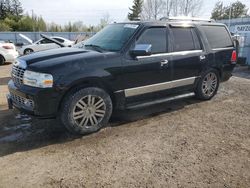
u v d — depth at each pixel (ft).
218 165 11.69
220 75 21.42
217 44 20.68
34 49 55.57
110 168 11.33
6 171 11.09
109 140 13.91
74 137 14.21
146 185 10.25
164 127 15.67
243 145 13.58
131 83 15.64
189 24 19.02
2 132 14.75
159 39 16.92
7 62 44.39
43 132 14.79
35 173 10.97
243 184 10.43
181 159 12.10
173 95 18.56
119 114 17.60
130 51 15.39
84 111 14.17
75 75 13.37
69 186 10.17
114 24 18.22
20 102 14.06
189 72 18.67
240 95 22.86
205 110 18.79
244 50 39.01
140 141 13.82
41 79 12.90
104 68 14.33
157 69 16.60
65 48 16.47
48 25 179.42
